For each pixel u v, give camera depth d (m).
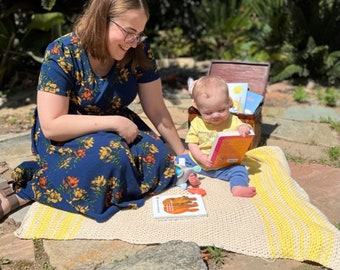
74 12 6.02
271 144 4.07
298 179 3.43
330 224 2.77
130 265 2.34
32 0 5.73
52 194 2.93
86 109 3.07
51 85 2.86
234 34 7.41
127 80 3.07
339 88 5.67
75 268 2.47
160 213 2.86
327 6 6.05
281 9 6.30
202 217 2.84
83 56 2.90
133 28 2.76
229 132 3.11
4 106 5.16
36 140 3.13
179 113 4.84
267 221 2.79
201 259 2.38
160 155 3.08
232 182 3.15
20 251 2.62
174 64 6.93
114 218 2.85
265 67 4.03
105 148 2.82
